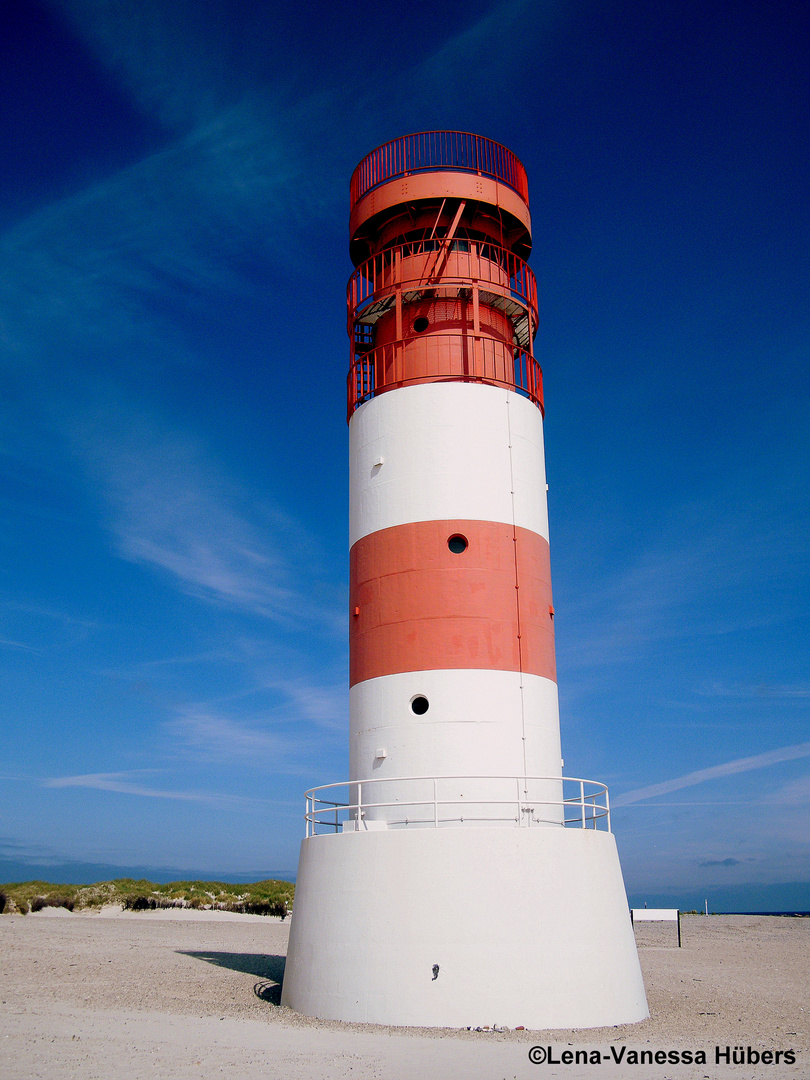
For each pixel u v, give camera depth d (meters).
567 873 18.44
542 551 23.95
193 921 55.41
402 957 17.62
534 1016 17.14
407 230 25.84
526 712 21.91
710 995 24.11
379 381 25.02
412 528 22.81
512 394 24.42
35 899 58.28
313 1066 13.54
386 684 22.05
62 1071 12.84
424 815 20.80
